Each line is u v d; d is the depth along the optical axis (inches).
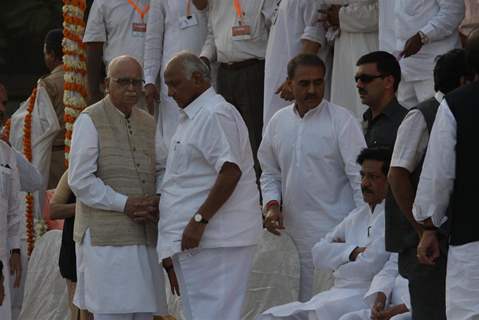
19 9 1079.0
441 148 366.0
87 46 657.6
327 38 587.2
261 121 617.0
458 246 368.2
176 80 451.8
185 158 452.4
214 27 625.6
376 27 573.3
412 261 394.9
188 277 453.4
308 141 498.9
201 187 451.2
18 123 687.7
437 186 366.0
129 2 657.0
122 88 474.0
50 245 586.6
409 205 384.5
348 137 494.3
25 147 676.7
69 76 650.8
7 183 522.3
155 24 645.9
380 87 490.0
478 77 370.3
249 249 458.9
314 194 499.5
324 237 486.9
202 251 451.5
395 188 385.7
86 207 473.4
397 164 385.7
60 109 684.1
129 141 476.4
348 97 580.4
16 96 1093.1
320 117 500.7
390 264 449.4
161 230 457.4
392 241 400.2
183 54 454.6
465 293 366.6
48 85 682.2
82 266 476.1
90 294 469.4
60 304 580.1
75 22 652.7
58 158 687.1
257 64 614.9
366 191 460.4
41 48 1090.1
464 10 544.1
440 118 368.5
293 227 506.9
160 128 642.8
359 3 571.8
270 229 502.0
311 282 509.7
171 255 452.4
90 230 469.7
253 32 611.8
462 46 539.5
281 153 504.4
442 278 385.4
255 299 520.1
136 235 468.1
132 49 656.4
